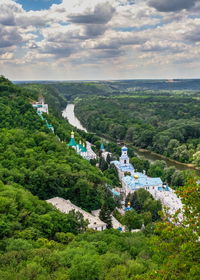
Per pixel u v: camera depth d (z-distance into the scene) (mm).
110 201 143250
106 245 85250
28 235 89750
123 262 74562
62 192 136750
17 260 72938
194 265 43469
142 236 96125
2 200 100875
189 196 48156
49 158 162375
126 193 177875
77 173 146500
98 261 71500
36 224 98688
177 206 147500
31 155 157750
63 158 166875
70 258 75812
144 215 127938
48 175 138375
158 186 178875
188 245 44125
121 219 130500
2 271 65312
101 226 113688
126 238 92062
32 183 135750
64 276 65938
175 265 45156
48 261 72438
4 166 142500
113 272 67375
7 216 96062
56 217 105438
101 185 150625
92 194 139875
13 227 92500
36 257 72688
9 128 194250
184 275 43406
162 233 48156
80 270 68688
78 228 107000
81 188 137625
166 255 49250
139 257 78750
